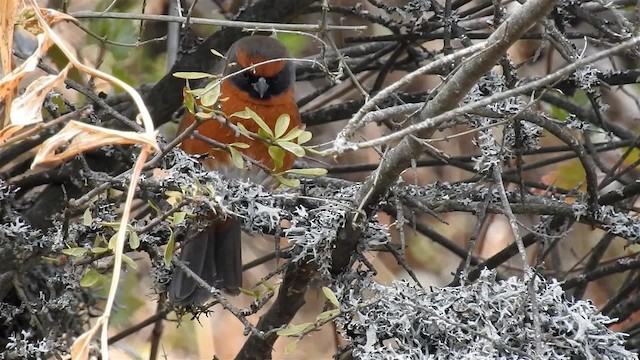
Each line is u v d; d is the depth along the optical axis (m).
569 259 11.23
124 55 9.67
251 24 6.53
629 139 9.09
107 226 6.20
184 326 10.65
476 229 6.77
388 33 11.27
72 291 6.99
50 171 8.34
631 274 9.76
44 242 6.86
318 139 11.55
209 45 9.05
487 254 11.30
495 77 7.48
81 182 8.00
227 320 11.09
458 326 5.59
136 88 9.72
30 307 6.96
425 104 5.45
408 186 7.60
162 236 7.29
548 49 10.43
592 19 8.03
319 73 10.43
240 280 7.42
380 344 5.96
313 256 6.32
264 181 7.71
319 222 6.19
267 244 11.59
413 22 8.82
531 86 4.74
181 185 6.00
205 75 5.79
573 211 7.27
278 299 7.02
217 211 6.12
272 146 5.92
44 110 8.46
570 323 5.58
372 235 6.33
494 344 5.43
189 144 8.08
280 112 8.70
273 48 8.72
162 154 5.85
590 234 11.26
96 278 6.21
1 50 4.75
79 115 4.88
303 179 7.76
